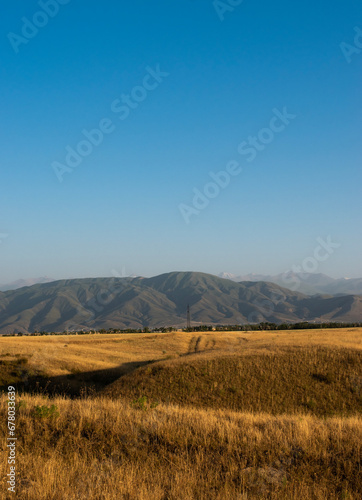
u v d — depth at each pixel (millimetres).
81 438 11914
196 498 9117
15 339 83688
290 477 10227
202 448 11484
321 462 10914
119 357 70000
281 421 13797
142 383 35219
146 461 10805
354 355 37625
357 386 31984
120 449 11422
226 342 84125
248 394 31812
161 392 32812
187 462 10750
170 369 37469
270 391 32156
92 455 11070
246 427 12953
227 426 12727
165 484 9664
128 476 9734
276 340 52875
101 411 13922
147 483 9625
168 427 12555
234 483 9898
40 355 60594
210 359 39094
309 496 9391
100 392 36688
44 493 8844
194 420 13383
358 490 9758
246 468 10523
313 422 13852
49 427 12453
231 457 11031
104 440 11812
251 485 9781
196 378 34906
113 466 10398
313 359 37219
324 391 31812
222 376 34938
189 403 30766
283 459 11023
